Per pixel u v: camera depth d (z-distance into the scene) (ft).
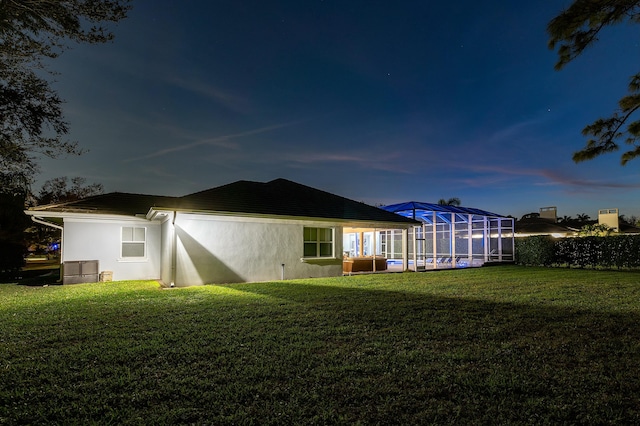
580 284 39.58
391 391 11.68
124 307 25.18
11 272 58.23
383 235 87.20
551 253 68.54
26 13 32.14
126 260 46.32
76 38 34.14
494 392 11.68
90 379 12.57
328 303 26.73
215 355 14.94
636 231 114.21
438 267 67.00
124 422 9.81
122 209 46.98
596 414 10.32
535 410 10.52
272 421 9.84
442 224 83.82
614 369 13.73
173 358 14.57
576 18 22.34
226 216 42.16
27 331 18.67
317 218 48.52
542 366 13.94
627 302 28.04
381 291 33.53
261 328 19.24
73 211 42.98
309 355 14.98
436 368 13.64
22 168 40.98
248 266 43.65
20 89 38.24
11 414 10.16
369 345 16.35
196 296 30.17
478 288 35.94
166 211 38.19
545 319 21.94
